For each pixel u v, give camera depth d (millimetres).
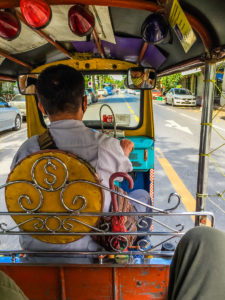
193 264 914
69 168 1218
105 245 1442
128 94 3008
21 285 1473
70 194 1242
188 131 9820
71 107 1334
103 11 1764
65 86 1286
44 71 1313
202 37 1660
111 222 1378
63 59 3088
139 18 1987
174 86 25156
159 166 5848
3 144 8266
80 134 1335
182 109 17328
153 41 1451
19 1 1407
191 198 4254
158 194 4410
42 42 2396
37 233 1314
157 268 1406
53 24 1941
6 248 2963
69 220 1297
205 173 1843
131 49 2709
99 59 2891
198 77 22688
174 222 3537
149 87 2865
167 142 8125
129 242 1545
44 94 1311
